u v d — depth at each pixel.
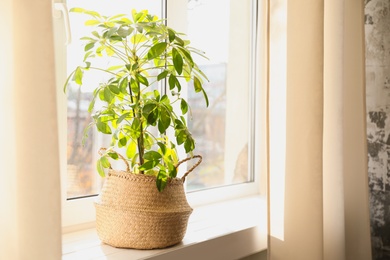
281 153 1.44
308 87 1.42
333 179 1.66
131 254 1.16
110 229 1.18
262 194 1.67
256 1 2.02
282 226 1.44
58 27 1.28
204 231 1.43
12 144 0.85
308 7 1.40
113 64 1.45
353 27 1.81
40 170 0.85
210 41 1.85
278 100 1.45
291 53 1.42
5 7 0.84
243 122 2.02
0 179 0.85
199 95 1.81
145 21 1.23
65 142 1.31
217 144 1.90
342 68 1.65
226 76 1.93
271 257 1.46
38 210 0.85
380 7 2.02
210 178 1.88
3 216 0.86
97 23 1.17
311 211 1.43
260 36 1.78
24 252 0.85
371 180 2.05
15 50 0.84
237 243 1.43
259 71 1.95
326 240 1.67
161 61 1.27
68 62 1.34
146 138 1.23
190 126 1.78
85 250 1.19
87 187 1.42
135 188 1.16
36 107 0.84
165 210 1.17
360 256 1.82
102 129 1.14
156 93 1.23
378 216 2.05
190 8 1.75
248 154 2.05
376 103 2.03
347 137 1.84
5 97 0.85
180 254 1.23
